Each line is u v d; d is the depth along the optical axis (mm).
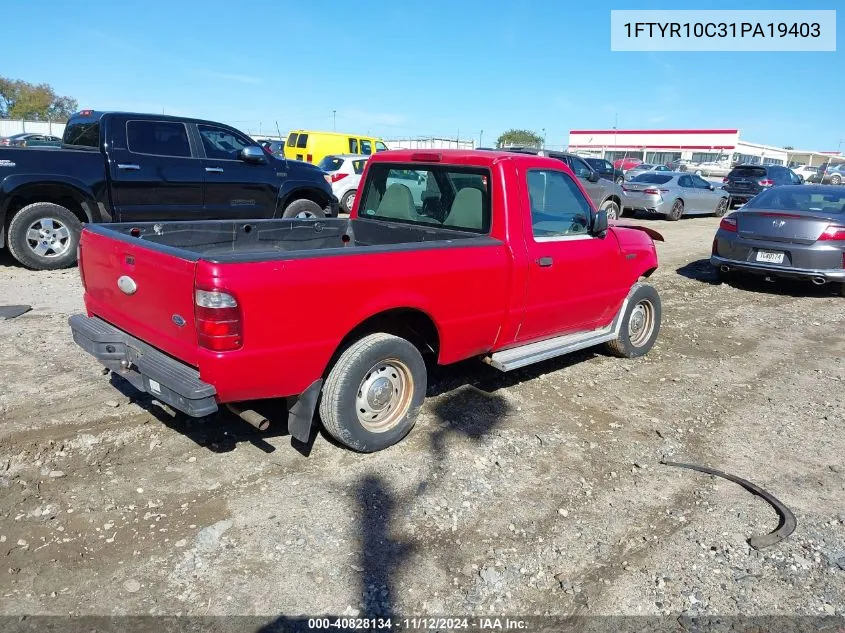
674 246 14172
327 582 2957
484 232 4637
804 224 9078
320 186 10703
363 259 3666
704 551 3355
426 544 3266
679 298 9250
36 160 8047
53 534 3172
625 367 6066
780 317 8359
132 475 3707
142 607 2754
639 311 6203
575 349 5355
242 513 3416
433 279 4016
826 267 9023
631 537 3439
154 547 3121
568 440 4480
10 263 8906
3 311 6492
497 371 5695
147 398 4660
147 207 8922
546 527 3473
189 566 3006
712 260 10070
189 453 3973
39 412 4352
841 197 9695
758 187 24016
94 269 4141
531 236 4715
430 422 4594
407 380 4133
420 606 2861
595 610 2908
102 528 3238
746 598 3033
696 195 19266
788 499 3906
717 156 50812
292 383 3521
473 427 4566
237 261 3186
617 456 4312
